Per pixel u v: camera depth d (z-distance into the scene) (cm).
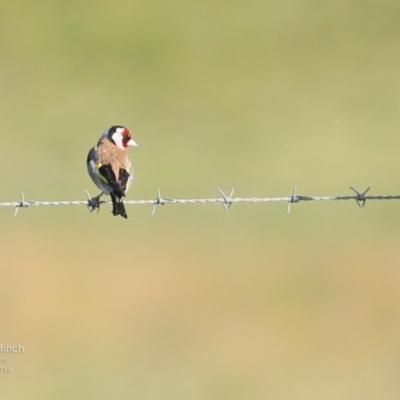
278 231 4850
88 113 7388
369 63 8712
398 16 9700
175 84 8256
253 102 7850
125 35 9262
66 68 8462
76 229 4722
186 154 6450
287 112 7588
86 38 9169
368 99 7850
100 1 9938
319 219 5112
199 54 8969
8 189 5484
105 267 4141
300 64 8775
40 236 4578
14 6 9681
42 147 6419
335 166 6238
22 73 8275
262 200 2641
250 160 6334
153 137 6881
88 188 5544
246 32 9475
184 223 4928
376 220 5094
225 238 4700
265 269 4203
